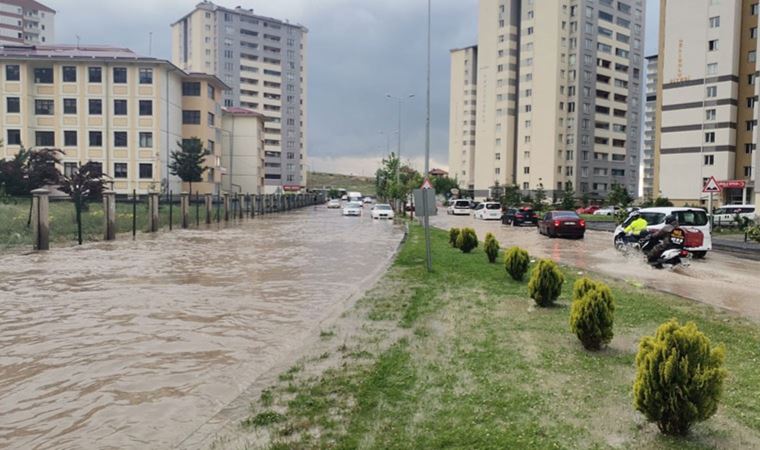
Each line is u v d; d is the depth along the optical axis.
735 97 59.25
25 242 20.50
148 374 6.22
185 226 32.09
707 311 8.80
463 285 11.84
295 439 4.27
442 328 7.89
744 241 25.09
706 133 60.62
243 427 4.58
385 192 71.94
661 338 4.29
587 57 89.62
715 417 4.58
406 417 4.65
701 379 4.10
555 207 67.50
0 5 121.44
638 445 4.07
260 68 121.69
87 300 10.46
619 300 9.72
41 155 36.03
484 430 4.34
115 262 16.16
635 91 98.81
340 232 30.62
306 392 5.35
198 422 4.87
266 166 123.81
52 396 5.54
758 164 31.12
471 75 117.00
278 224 38.38
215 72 117.06
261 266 15.68
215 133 67.50
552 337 7.28
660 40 64.94
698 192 61.22
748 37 58.59
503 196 81.69
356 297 10.84
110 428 4.77
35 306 9.88
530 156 91.75
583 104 89.62
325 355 6.62
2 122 54.91
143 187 56.25
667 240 15.13
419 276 13.20
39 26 129.88
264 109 122.94
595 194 90.88
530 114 91.50
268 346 7.39
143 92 56.00
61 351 7.09
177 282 12.70
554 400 4.98
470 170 118.56
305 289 11.88
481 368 5.95
